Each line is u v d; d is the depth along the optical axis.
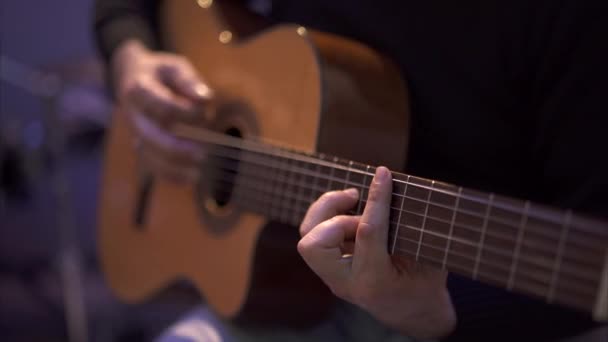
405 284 0.93
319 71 1.03
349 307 1.16
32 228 2.89
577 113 0.95
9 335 2.27
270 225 1.08
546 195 1.02
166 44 1.39
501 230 0.81
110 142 1.44
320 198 0.92
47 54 3.29
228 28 1.24
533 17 0.98
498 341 0.98
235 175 1.11
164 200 1.27
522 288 0.79
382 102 1.04
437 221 0.85
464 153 1.05
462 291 0.99
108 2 1.45
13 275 2.71
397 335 1.13
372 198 0.87
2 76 2.04
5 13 3.23
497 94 1.02
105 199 1.45
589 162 0.94
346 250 0.95
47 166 2.15
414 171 1.08
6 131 2.15
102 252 1.45
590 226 0.76
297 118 1.05
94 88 2.32
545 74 0.98
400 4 1.06
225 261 1.14
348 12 1.11
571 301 0.77
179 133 1.21
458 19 1.03
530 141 1.03
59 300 2.52
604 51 0.93
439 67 1.04
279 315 1.13
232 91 1.16
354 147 1.02
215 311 1.16
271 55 1.10
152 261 1.30
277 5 1.25
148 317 2.38
